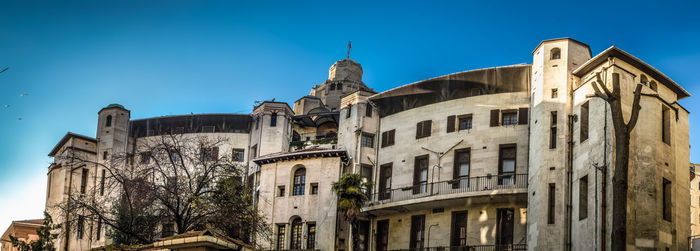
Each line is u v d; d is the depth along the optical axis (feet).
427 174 173.17
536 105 155.84
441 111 177.37
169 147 153.99
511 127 165.27
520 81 167.22
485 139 167.43
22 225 210.59
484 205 160.35
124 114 212.84
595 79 142.31
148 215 146.82
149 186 142.61
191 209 142.92
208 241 77.30
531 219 146.61
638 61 141.38
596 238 129.08
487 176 161.79
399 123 185.16
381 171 183.93
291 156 187.52
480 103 171.73
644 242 125.70
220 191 148.46
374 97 189.06
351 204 160.76
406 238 170.71
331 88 271.49
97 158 205.98
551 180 144.97
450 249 159.53
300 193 185.16
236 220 148.36
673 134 140.77
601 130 135.54
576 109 146.82
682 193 139.13
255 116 209.05
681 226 135.54
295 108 253.03
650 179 130.21
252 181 196.85
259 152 200.23
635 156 131.34
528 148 160.97
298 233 181.37
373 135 189.67
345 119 194.08
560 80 152.35
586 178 139.13
